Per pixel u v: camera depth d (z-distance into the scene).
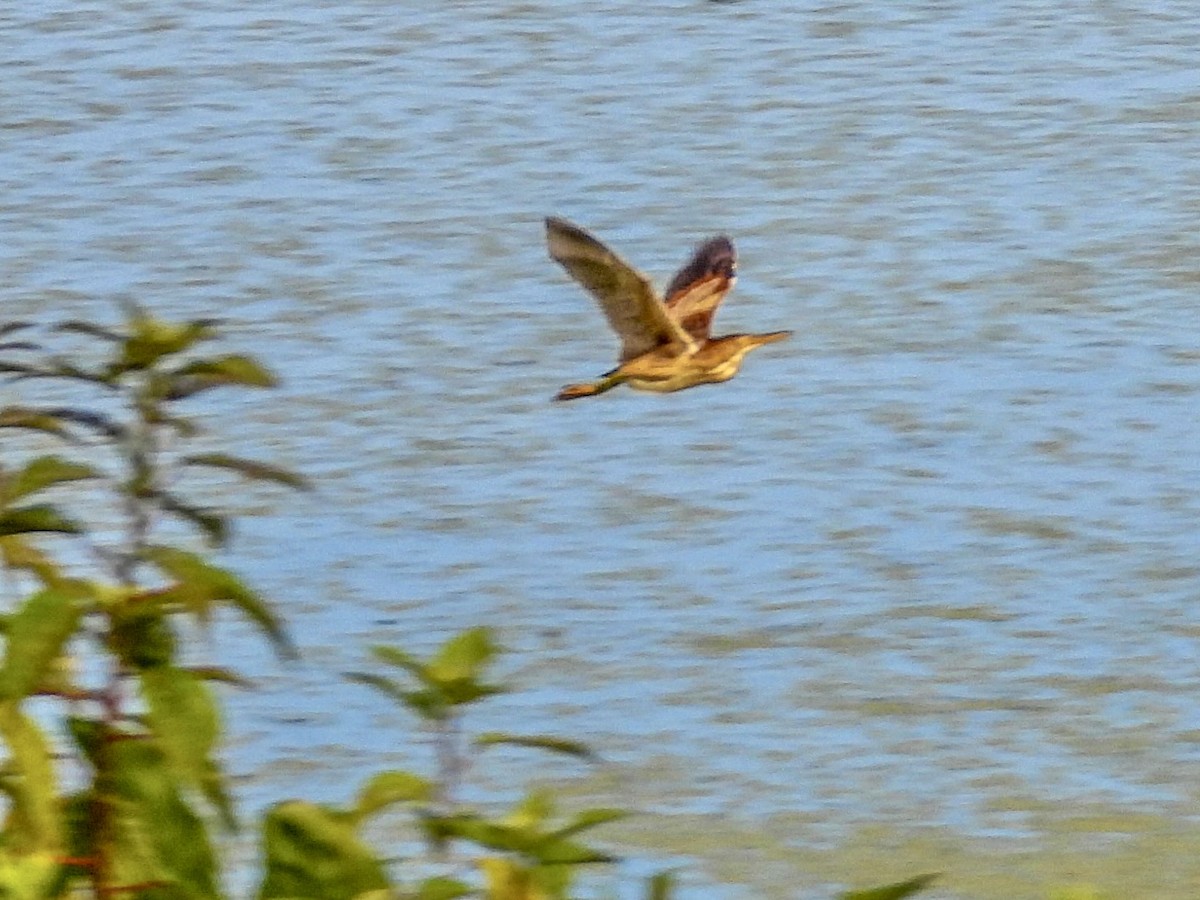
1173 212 24.97
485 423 19.25
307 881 5.75
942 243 24.08
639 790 13.74
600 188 26.20
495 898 5.75
